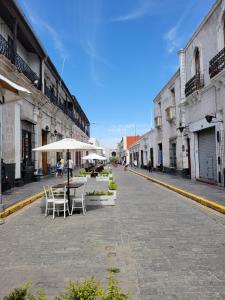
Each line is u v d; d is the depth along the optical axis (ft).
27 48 68.33
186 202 39.96
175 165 88.43
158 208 35.22
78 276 15.42
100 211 33.99
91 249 19.83
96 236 23.07
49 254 18.94
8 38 56.29
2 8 48.93
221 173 51.62
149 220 28.48
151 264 16.92
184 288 13.83
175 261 17.34
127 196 46.39
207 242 21.08
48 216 31.40
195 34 62.08
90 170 116.57
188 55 68.59
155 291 13.57
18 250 19.85
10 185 51.85
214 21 52.42
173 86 85.10
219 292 13.37
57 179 77.87
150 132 130.93
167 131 95.40
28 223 28.12
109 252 19.13
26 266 16.93
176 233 23.58
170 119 85.81
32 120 64.54
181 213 31.99
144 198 44.04
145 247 20.07
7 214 31.55
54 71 88.33
